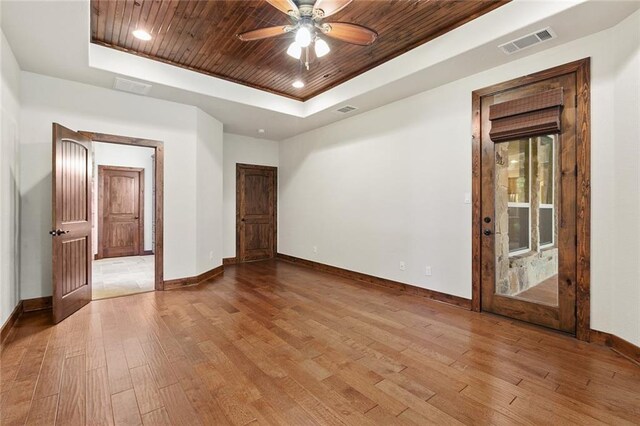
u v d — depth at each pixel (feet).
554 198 9.67
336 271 17.84
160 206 14.11
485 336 9.27
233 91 14.39
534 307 10.05
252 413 5.85
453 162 12.17
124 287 14.65
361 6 9.08
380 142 15.20
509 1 8.74
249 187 21.86
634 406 6.05
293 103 16.63
